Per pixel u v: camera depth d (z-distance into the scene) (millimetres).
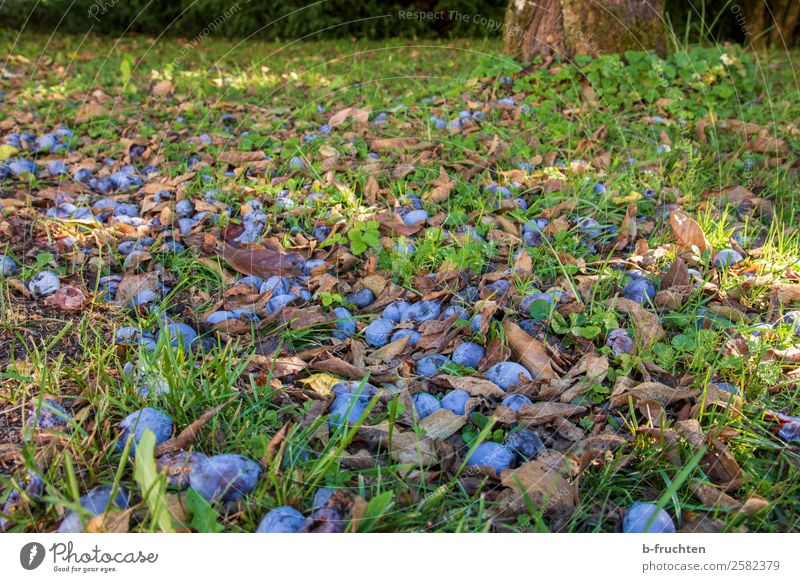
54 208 2965
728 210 3066
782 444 1762
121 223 2863
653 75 4320
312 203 3027
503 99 4336
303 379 1922
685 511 1564
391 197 3137
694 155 3592
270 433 1730
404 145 3652
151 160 3734
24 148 3775
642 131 3865
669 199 3137
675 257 2498
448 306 2287
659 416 1782
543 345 2037
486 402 1823
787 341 2086
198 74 5688
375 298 2418
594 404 1860
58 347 2064
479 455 1646
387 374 1941
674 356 2006
